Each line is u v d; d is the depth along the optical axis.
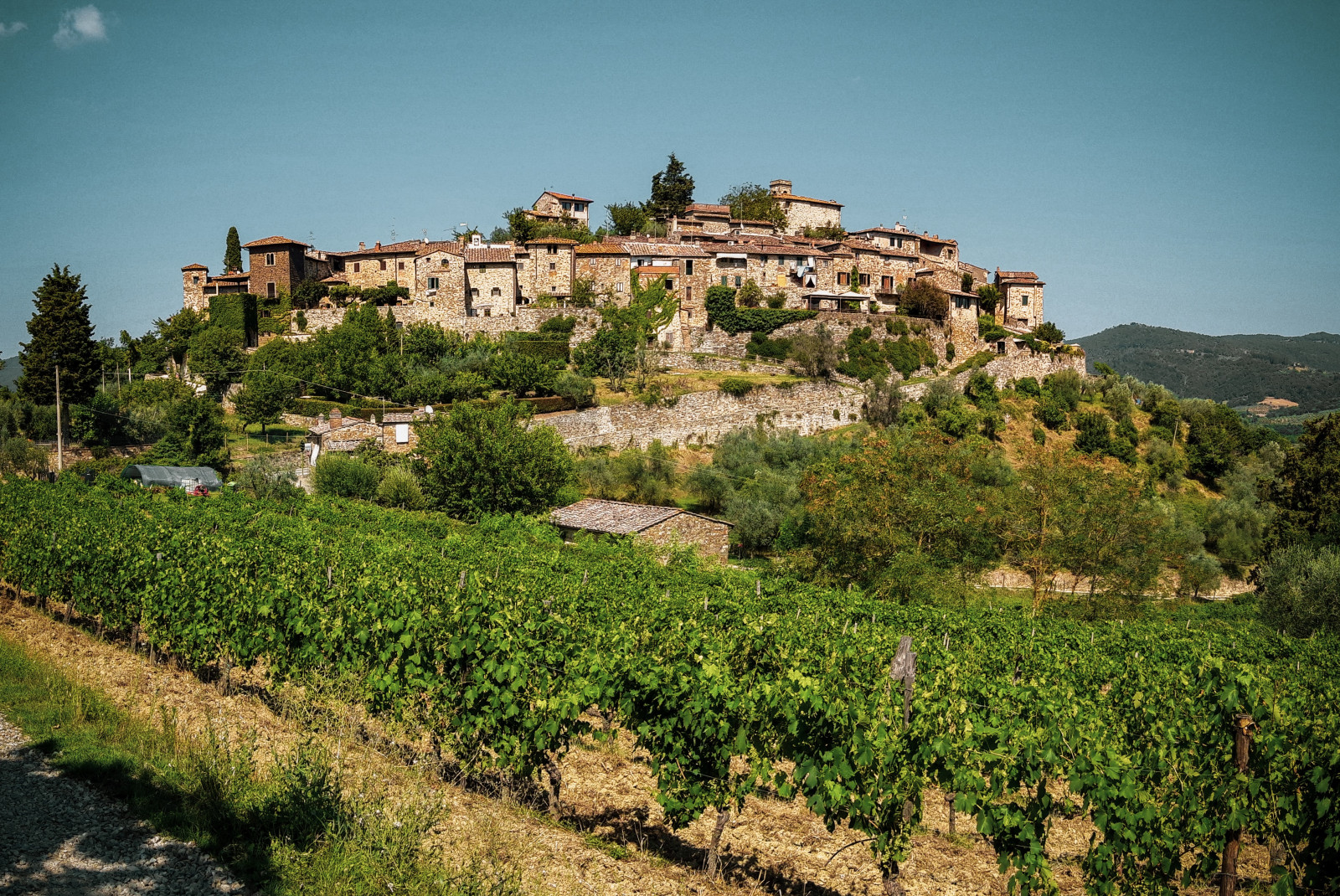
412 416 55.47
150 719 11.95
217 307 71.31
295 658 13.69
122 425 56.00
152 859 8.38
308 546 21.05
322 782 9.14
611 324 74.56
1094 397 78.31
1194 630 25.41
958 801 9.28
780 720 9.93
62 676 13.51
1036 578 33.59
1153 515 32.31
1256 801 8.92
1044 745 9.37
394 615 12.51
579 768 13.09
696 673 10.48
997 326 86.06
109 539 18.09
